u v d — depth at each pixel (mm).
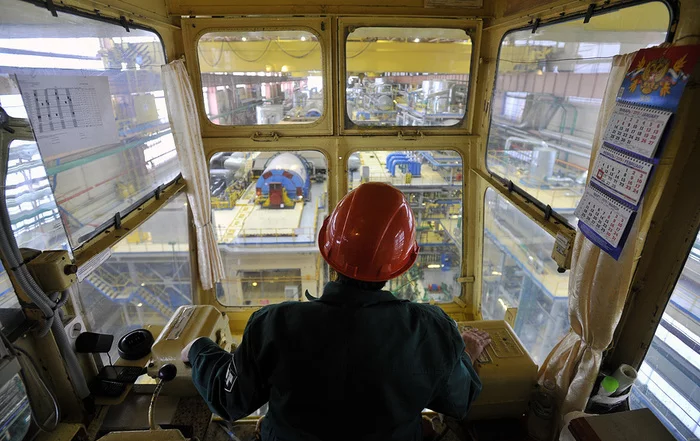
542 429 2051
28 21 1666
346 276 1118
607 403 1924
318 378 991
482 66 3289
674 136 1440
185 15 3068
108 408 2031
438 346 1055
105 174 2299
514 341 2234
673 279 1611
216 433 2133
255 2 3053
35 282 1569
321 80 3305
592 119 1967
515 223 3076
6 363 1412
